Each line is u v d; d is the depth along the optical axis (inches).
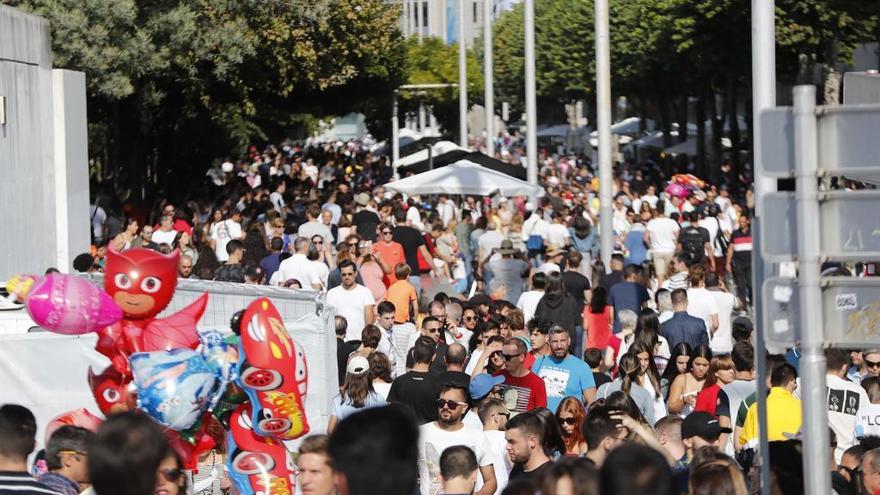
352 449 235.1
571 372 673.6
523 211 2065.7
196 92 1846.7
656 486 240.5
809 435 322.0
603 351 897.5
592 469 295.7
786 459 381.1
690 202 2049.7
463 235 1627.7
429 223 1680.6
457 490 396.8
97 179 2391.7
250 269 1000.9
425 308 1133.1
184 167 2319.1
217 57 1726.1
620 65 3654.0
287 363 476.1
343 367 781.3
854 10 1921.8
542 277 995.9
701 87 3201.3
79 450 371.9
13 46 991.0
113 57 1471.5
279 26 1800.0
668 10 2522.1
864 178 328.8
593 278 1316.4
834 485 447.8
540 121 6259.8
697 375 667.4
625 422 433.7
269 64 1872.5
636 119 4532.5
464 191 1841.8
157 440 257.9
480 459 522.3
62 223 1081.4
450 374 607.5
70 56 1433.3
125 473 253.0
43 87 1058.7
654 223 1451.8
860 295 319.9
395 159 3267.7
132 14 1476.4
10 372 550.3
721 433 489.4
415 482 238.4
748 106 2938.0
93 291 475.5
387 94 2933.1
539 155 4798.2
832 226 320.8
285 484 495.8
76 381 553.3
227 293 737.0
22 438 342.3
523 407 638.5
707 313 948.6
